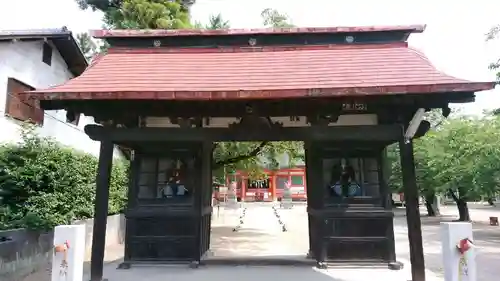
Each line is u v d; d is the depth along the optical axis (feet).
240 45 25.75
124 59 24.82
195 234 26.50
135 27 48.29
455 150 60.23
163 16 49.85
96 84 21.50
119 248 39.04
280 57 24.49
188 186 27.30
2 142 31.76
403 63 22.79
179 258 26.30
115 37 25.90
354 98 20.48
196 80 21.94
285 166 162.61
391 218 25.96
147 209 26.76
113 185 43.01
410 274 23.79
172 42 26.09
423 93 19.49
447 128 65.51
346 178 26.84
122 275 23.90
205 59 24.70
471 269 18.25
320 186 26.66
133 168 27.27
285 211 104.88
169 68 23.65
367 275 23.62
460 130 61.36
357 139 22.35
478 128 55.67
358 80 20.83
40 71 42.60
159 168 27.58
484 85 18.70
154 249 26.50
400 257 33.40
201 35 25.66
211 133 23.06
